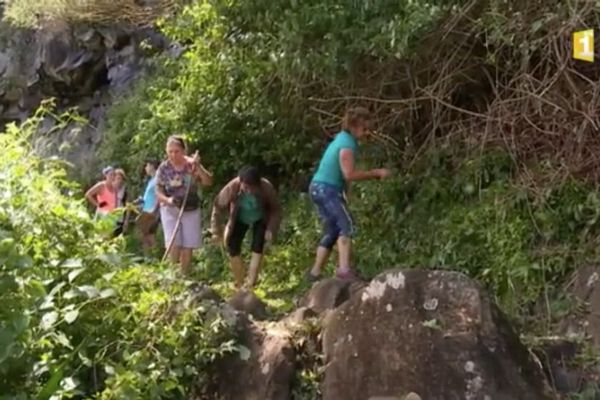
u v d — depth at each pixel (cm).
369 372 466
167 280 525
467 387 446
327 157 654
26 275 487
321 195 652
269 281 765
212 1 883
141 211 916
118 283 517
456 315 465
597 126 618
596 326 525
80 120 701
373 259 720
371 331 474
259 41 844
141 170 1091
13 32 1498
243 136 964
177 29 948
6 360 463
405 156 773
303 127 899
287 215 887
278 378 480
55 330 492
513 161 670
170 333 493
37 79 1464
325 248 666
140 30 1343
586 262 570
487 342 456
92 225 530
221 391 491
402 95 783
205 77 949
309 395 478
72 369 492
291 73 807
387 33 704
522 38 659
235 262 732
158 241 913
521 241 610
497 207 641
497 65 700
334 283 579
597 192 601
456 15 692
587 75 646
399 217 733
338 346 482
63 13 1340
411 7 695
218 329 500
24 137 550
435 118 747
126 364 488
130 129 1195
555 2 643
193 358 496
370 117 726
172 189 736
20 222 502
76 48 1413
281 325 515
